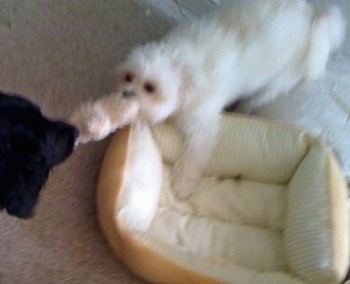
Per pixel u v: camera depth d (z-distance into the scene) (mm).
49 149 737
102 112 894
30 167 709
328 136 1030
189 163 979
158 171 972
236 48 969
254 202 980
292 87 1080
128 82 907
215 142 982
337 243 863
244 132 979
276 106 1065
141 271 859
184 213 976
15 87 1078
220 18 1006
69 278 875
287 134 973
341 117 1057
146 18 1235
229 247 933
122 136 941
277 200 978
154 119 925
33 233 908
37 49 1141
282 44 1011
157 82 885
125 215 864
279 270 908
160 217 955
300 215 912
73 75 1116
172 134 986
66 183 967
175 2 1265
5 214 913
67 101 1078
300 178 949
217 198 984
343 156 1016
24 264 876
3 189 709
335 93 1083
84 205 950
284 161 978
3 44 1135
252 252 929
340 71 1122
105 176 904
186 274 823
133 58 913
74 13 1210
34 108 753
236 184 1005
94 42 1173
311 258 865
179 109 950
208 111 957
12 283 854
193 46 947
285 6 1027
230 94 1003
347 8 1199
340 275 849
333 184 915
